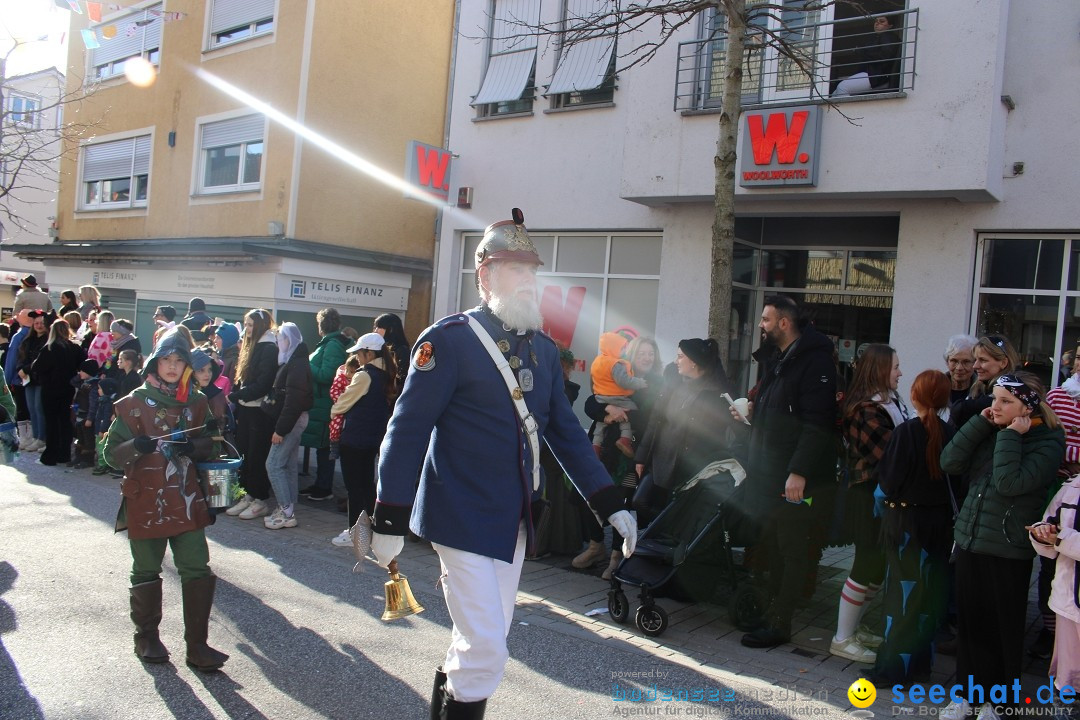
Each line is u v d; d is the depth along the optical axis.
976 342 5.65
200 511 4.32
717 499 5.23
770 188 8.59
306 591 5.69
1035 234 8.06
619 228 10.48
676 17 9.34
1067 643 3.69
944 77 7.78
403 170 14.98
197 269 14.54
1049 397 5.04
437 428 3.00
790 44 7.73
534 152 11.27
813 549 5.38
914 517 4.40
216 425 4.65
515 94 11.45
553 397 3.24
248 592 5.60
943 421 4.52
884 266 9.55
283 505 7.48
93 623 4.82
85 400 9.88
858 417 5.00
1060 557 3.70
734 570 5.52
